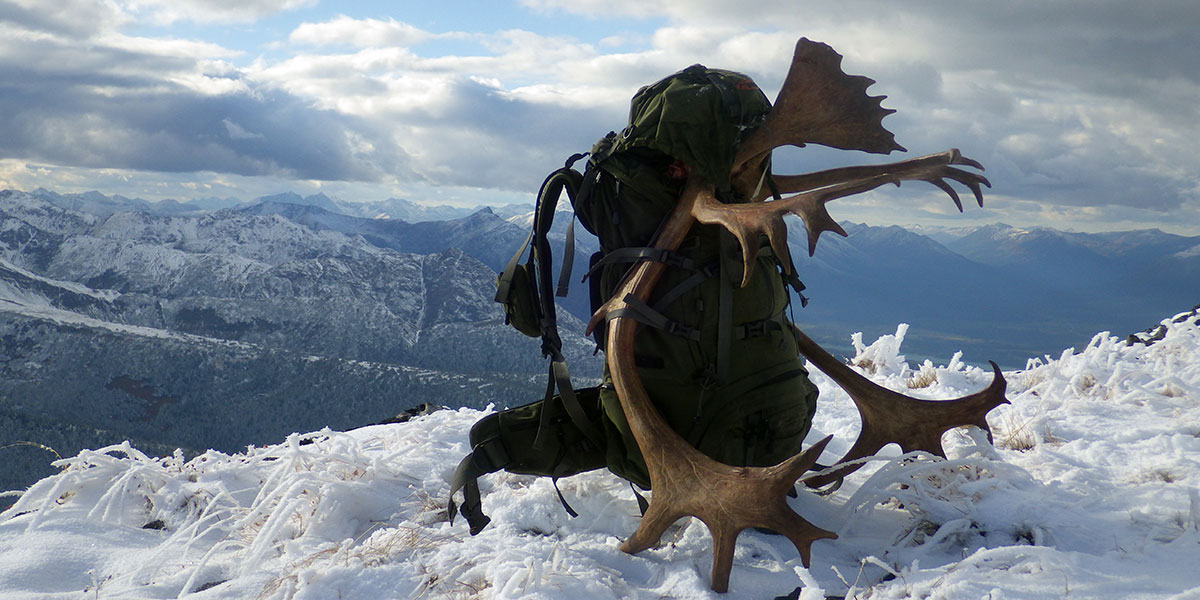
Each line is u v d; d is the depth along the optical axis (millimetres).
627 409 2389
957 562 2223
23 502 2830
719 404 2453
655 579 2326
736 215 2277
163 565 2527
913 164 2459
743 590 2242
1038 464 2803
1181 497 2469
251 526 2723
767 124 2439
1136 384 3807
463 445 3414
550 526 2605
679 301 2441
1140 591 2059
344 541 2453
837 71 2396
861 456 2645
